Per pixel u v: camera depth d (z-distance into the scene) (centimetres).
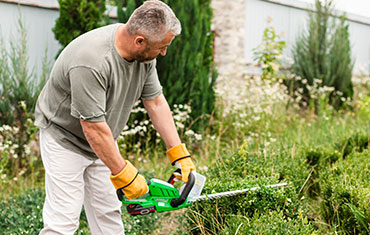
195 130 559
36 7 523
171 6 532
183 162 226
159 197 219
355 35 1034
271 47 771
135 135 531
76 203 222
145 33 185
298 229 230
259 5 836
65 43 494
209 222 269
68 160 218
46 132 222
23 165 471
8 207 356
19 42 510
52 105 216
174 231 331
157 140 507
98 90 192
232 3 741
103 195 241
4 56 473
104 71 192
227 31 745
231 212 267
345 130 592
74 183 221
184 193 213
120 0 523
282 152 386
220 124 552
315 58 816
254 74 827
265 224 230
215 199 268
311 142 518
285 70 841
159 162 494
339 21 936
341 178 307
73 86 190
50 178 218
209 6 594
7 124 466
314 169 388
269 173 316
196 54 553
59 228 215
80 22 489
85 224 337
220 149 527
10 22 504
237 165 329
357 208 259
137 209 214
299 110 810
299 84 823
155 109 238
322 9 853
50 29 539
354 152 394
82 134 218
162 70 530
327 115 701
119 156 202
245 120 587
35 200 357
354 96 922
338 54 827
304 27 920
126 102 225
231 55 745
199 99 561
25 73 482
